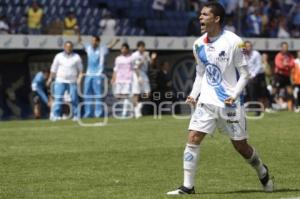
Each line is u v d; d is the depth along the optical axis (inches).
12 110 2664.9
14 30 2844.5
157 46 2827.3
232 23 3095.5
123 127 1962.4
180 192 914.7
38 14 2847.0
